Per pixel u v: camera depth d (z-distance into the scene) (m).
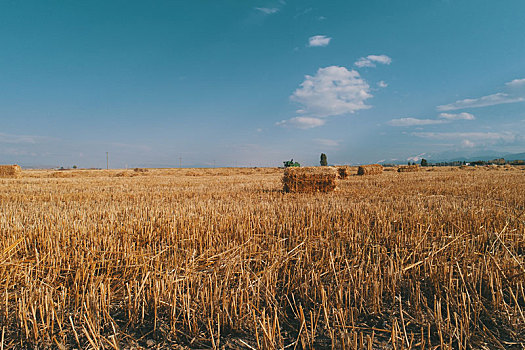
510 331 2.73
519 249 4.82
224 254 4.46
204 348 2.56
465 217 6.35
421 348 2.36
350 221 6.28
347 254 4.48
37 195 12.61
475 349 2.50
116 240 5.22
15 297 3.05
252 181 23.02
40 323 2.79
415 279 3.44
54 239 5.05
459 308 2.95
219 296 2.96
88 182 21.86
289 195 12.11
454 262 3.88
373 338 2.65
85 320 2.69
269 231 5.71
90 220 6.46
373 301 3.02
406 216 6.49
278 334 2.54
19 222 6.19
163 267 4.04
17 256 4.53
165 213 7.29
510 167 45.00
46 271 3.98
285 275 3.80
